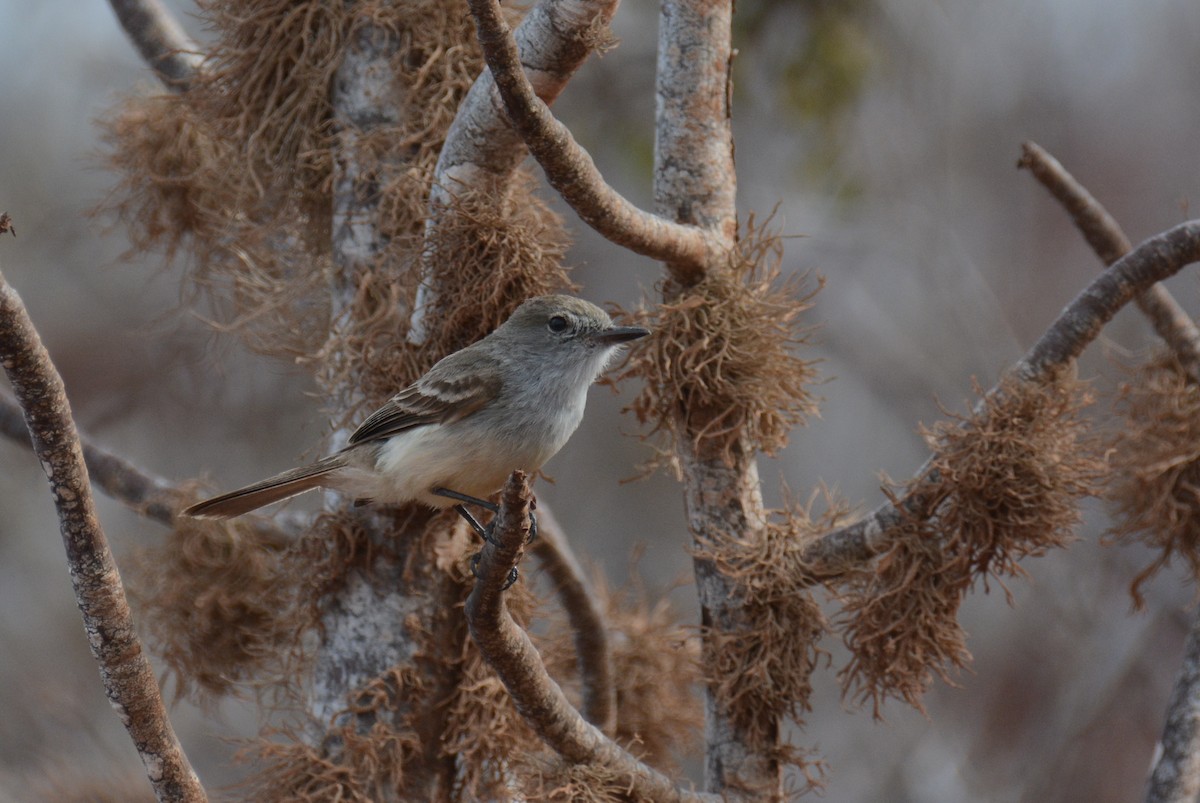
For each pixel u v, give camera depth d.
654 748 11.23
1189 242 8.27
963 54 21.41
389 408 8.78
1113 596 17.58
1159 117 22.97
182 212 10.95
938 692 19.22
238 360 18.25
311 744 9.02
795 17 17.39
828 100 17.53
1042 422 8.10
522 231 8.48
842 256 19.86
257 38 9.41
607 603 11.54
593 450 21.23
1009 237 21.97
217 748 16.58
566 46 8.16
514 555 6.68
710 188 8.62
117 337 19.30
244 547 9.98
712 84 8.70
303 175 9.62
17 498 20.39
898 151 19.20
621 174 18.58
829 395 21.47
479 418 8.88
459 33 9.41
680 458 8.99
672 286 8.68
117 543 14.37
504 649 7.16
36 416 6.27
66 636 19.36
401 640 8.98
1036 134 22.08
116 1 11.21
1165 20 23.42
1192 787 8.59
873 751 18.33
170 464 18.80
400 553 9.09
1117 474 9.30
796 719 8.50
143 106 11.18
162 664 11.59
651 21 18.48
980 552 8.10
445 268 8.52
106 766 13.95
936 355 19.67
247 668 10.19
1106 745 17.86
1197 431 9.14
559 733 7.59
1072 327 8.27
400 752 8.72
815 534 8.79
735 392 8.34
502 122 8.20
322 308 10.01
